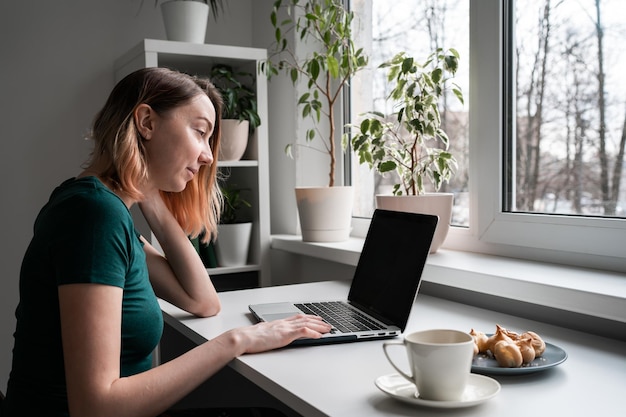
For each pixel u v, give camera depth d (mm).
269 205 2486
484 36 1812
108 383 990
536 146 1713
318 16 2146
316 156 2562
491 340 1075
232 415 1387
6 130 2379
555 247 1614
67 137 2471
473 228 1907
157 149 1250
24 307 1105
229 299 1688
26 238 2420
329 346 1209
